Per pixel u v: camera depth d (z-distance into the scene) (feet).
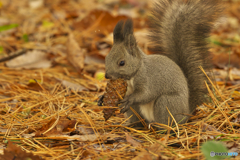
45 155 20.31
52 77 38.63
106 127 26.35
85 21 55.72
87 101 31.24
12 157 18.65
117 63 25.16
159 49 31.83
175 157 19.29
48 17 63.10
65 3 74.38
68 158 20.15
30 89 34.65
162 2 32.40
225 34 55.88
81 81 37.63
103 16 54.49
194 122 26.71
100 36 54.08
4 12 65.67
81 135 23.47
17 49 46.88
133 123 28.71
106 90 25.49
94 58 44.19
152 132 25.79
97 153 20.62
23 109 27.94
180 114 26.63
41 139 22.95
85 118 27.61
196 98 29.27
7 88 34.88
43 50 45.68
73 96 33.01
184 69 30.37
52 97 31.81
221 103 28.19
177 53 30.89
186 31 30.99
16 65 40.93
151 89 26.45
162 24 31.89
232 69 40.42
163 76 26.63
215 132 23.43
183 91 27.04
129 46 25.50
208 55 31.01
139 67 26.23
